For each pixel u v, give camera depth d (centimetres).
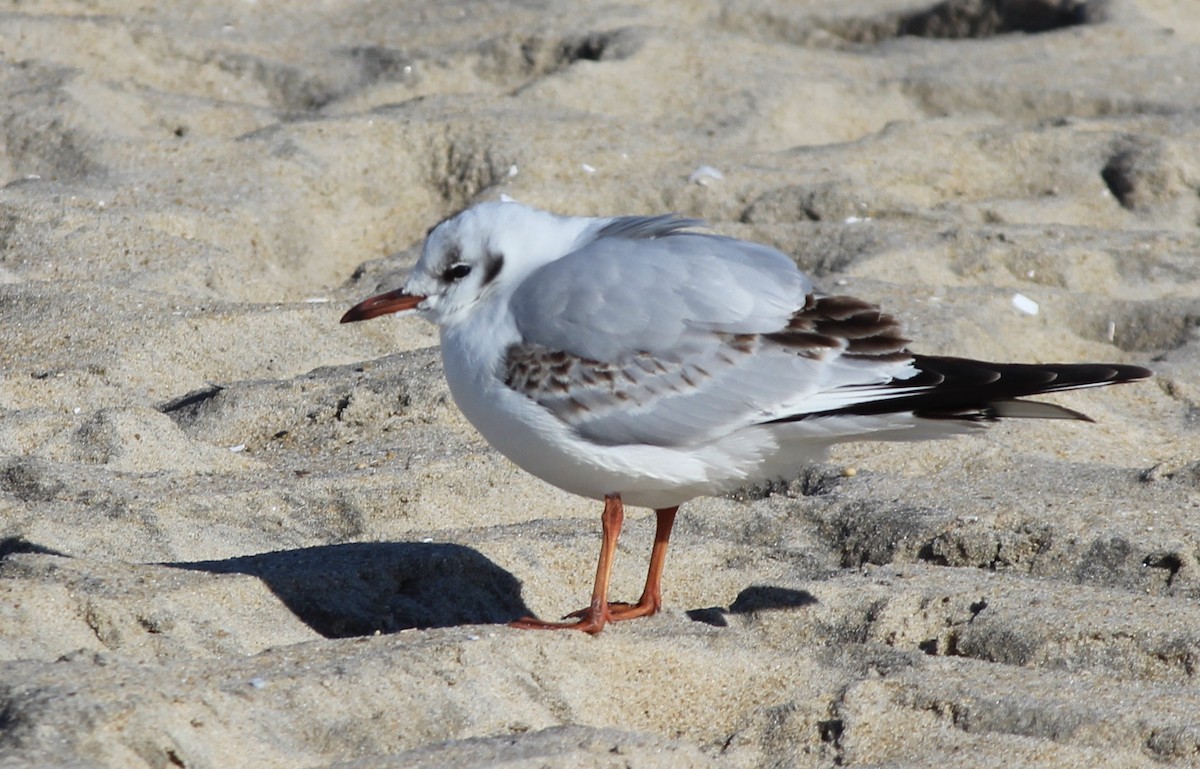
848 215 1681
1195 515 1033
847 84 1998
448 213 1697
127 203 1557
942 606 940
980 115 1969
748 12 2236
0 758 659
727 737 852
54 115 1705
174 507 1055
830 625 941
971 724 820
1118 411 1329
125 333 1323
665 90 1945
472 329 910
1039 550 1012
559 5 2189
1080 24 2203
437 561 986
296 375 1327
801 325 883
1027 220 1700
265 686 754
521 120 1798
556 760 716
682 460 884
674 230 945
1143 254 1602
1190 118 1880
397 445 1189
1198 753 778
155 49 1977
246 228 1570
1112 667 878
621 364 878
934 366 875
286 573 948
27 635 833
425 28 2139
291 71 1973
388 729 773
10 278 1423
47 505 1045
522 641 848
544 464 905
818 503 1097
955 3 2234
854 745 821
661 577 984
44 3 2072
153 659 845
